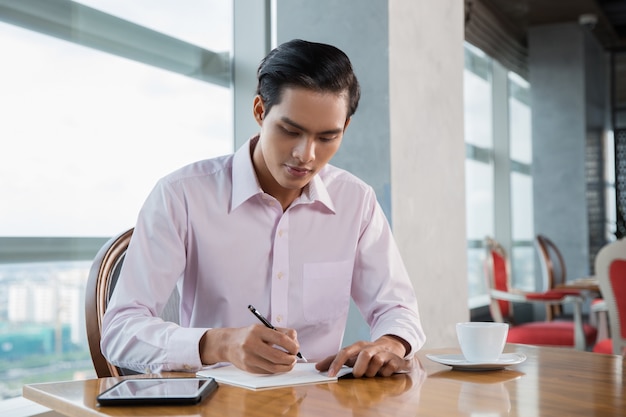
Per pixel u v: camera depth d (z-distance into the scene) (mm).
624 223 6547
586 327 3758
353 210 1410
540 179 6555
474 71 5977
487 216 6199
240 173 1319
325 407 801
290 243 1350
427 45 2635
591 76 6793
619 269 2963
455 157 2803
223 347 1011
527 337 3598
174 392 834
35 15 2104
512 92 6629
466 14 5262
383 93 2406
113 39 2361
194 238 1312
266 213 1331
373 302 1396
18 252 2023
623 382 964
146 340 1075
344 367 1053
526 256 6723
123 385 881
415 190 2514
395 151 2404
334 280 1382
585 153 6441
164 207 1276
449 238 2732
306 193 1362
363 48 2445
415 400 843
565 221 6473
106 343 1135
